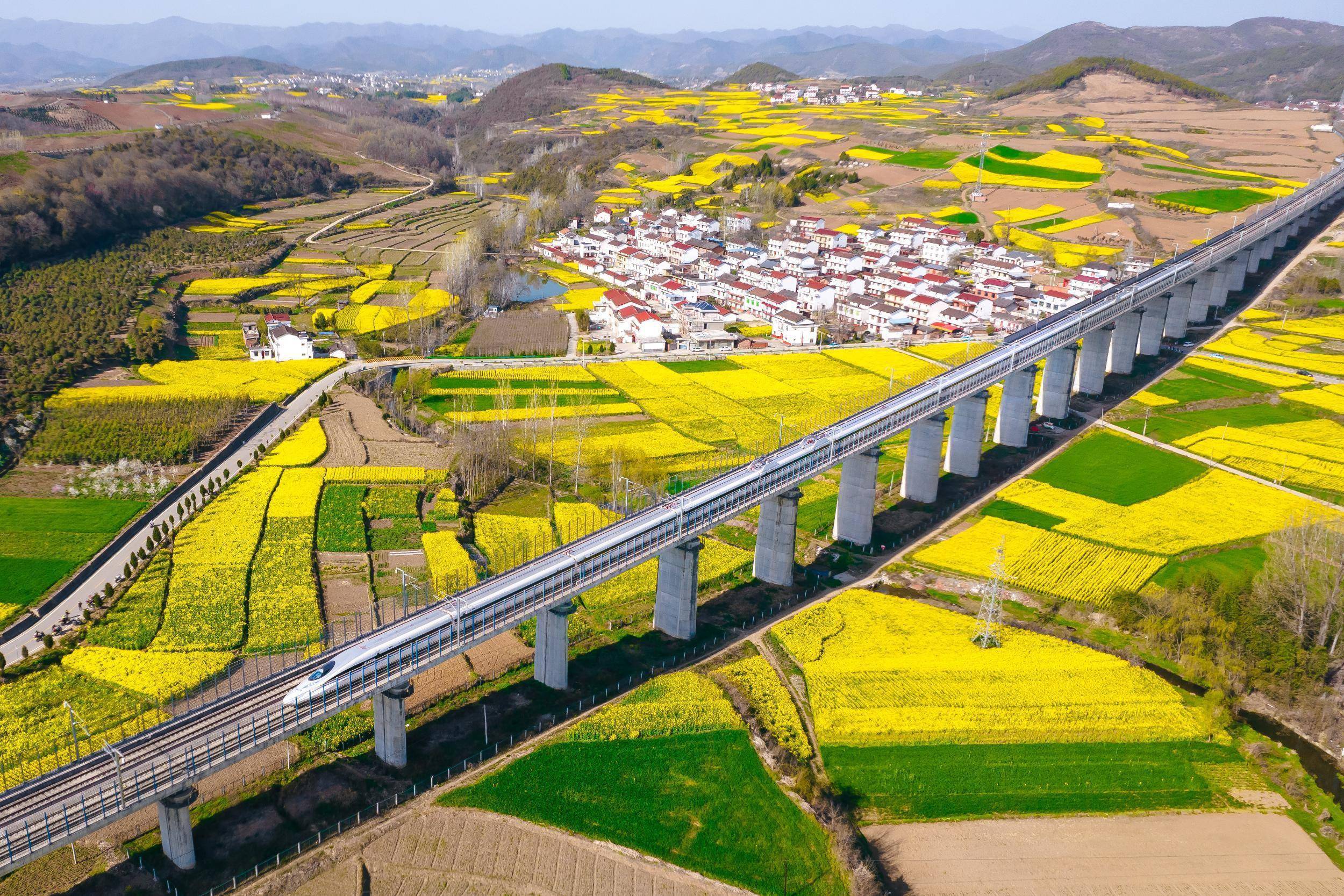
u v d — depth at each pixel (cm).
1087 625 12231
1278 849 8731
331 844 8219
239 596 11750
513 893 7819
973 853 8575
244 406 18150
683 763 9350
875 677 10819
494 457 15838
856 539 14188
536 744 9544
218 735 8150
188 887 7706
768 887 8056
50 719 9450
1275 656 10975
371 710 10144
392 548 13325
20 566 12494
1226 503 15412
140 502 14500
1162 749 9975
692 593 11581
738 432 17788
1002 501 15600
